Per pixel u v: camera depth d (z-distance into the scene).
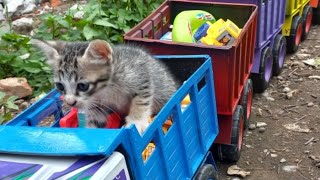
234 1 1.08
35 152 0.54
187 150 0.72
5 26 1.44
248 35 0.96
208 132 0.81
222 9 1.06
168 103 0.65
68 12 1.35
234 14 1.06
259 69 1.13
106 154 0.52
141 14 1.30
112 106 0.75
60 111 0.75
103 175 0.51
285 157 0.96
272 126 1.06
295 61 1.35
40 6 1.66
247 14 1.05
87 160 0.53
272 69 1.24
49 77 1.15
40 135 0.56
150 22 0.97
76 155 0.53
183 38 0.94
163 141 0.64
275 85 1.23
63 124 0.72
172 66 0.85
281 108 1.13
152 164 0.62
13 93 1.11
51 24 1.24
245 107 0.99
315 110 1.12
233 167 0.93
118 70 0.72
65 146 0.54
